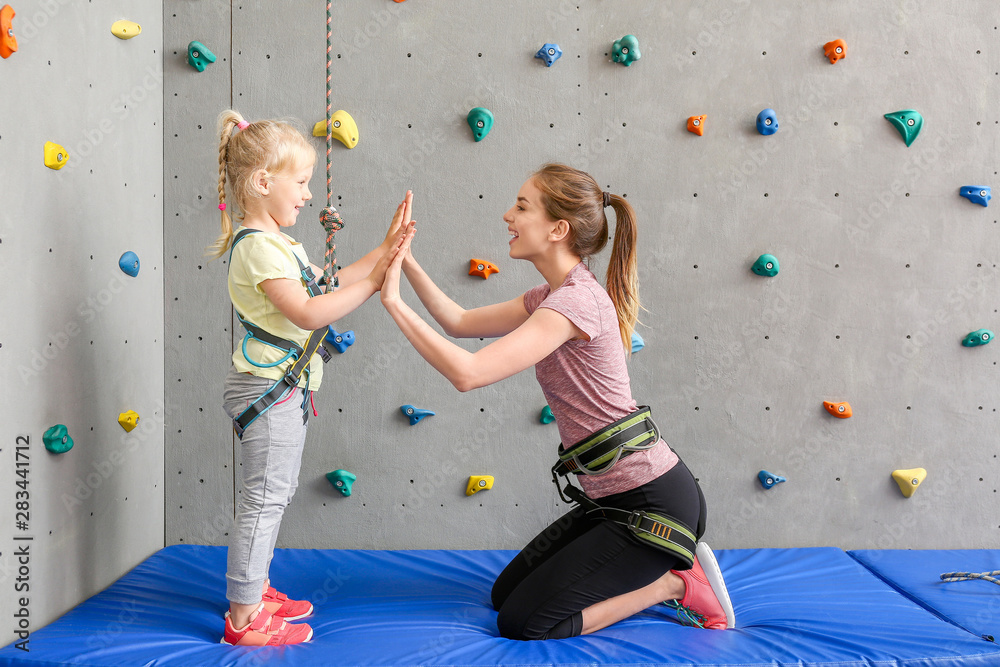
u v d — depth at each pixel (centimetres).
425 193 209
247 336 147
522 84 209
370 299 210
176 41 206
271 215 150
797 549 208
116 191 181
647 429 149
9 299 140
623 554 144
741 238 212
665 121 210
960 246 213
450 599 170
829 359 214
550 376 151
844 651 138
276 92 207
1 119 137
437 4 208
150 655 134
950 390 215
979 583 181
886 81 211
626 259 159
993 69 212
